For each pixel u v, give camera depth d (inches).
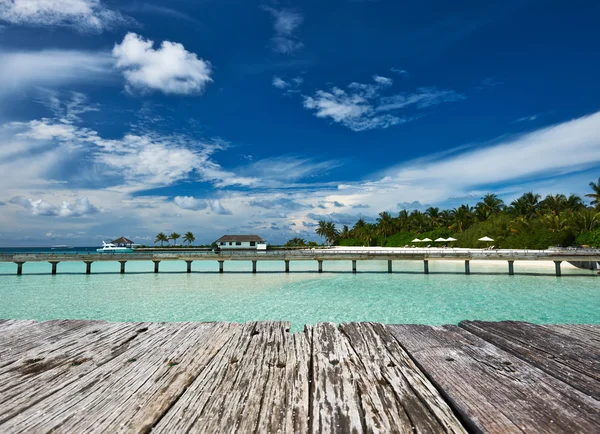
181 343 134.7
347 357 118.3
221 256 1406.3
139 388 94.2
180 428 74.0
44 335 145.4
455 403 82.1
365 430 73.0
